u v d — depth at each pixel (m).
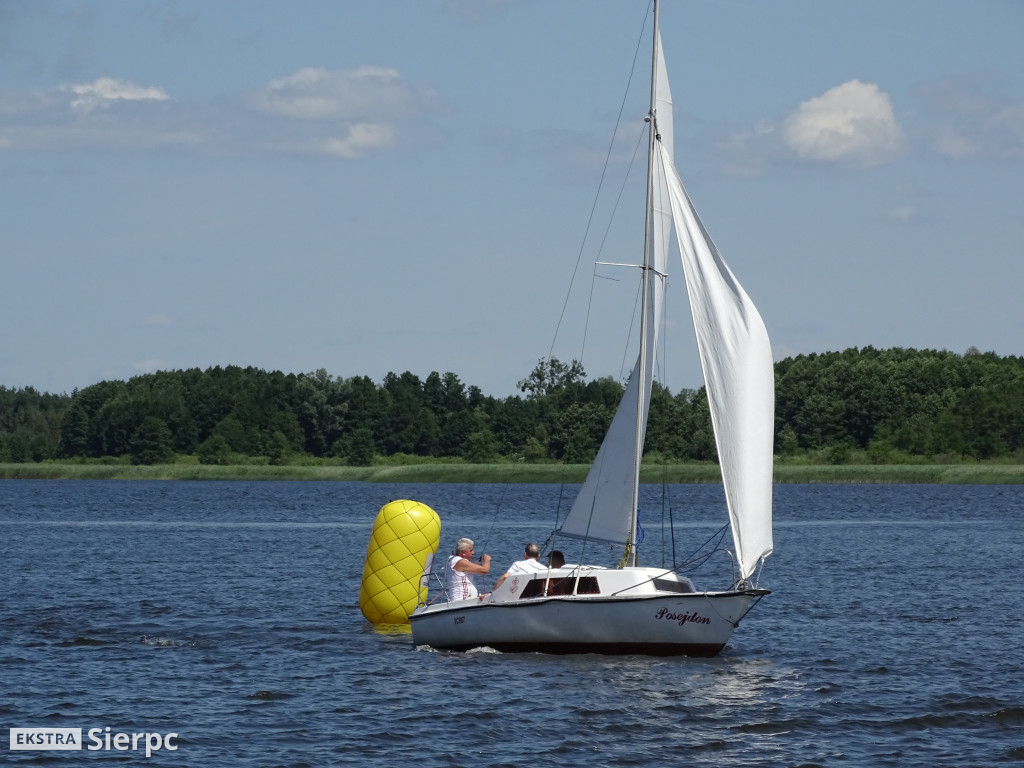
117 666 69.81
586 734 54.75
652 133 71.75
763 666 69.19
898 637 80.38
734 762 50.84
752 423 68.94
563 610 69.25
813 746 53.09
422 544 85.44
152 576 119.94
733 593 67.19
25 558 141.12
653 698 60.84
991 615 90.94
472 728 55.59
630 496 70.69
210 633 82.00
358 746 52.88
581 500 71.88
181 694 62.47
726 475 68.94
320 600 100.31
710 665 68.81
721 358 69.31
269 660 71.62
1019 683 65.25
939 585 111.50
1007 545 159.75
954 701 60.94
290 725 56.25
